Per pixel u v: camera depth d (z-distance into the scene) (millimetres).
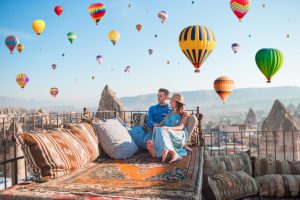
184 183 3299
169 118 5527
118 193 2984
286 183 4762
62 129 4465
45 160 3518
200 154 5016
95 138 4871
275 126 21766
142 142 5602
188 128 5395
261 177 4965
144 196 2883
